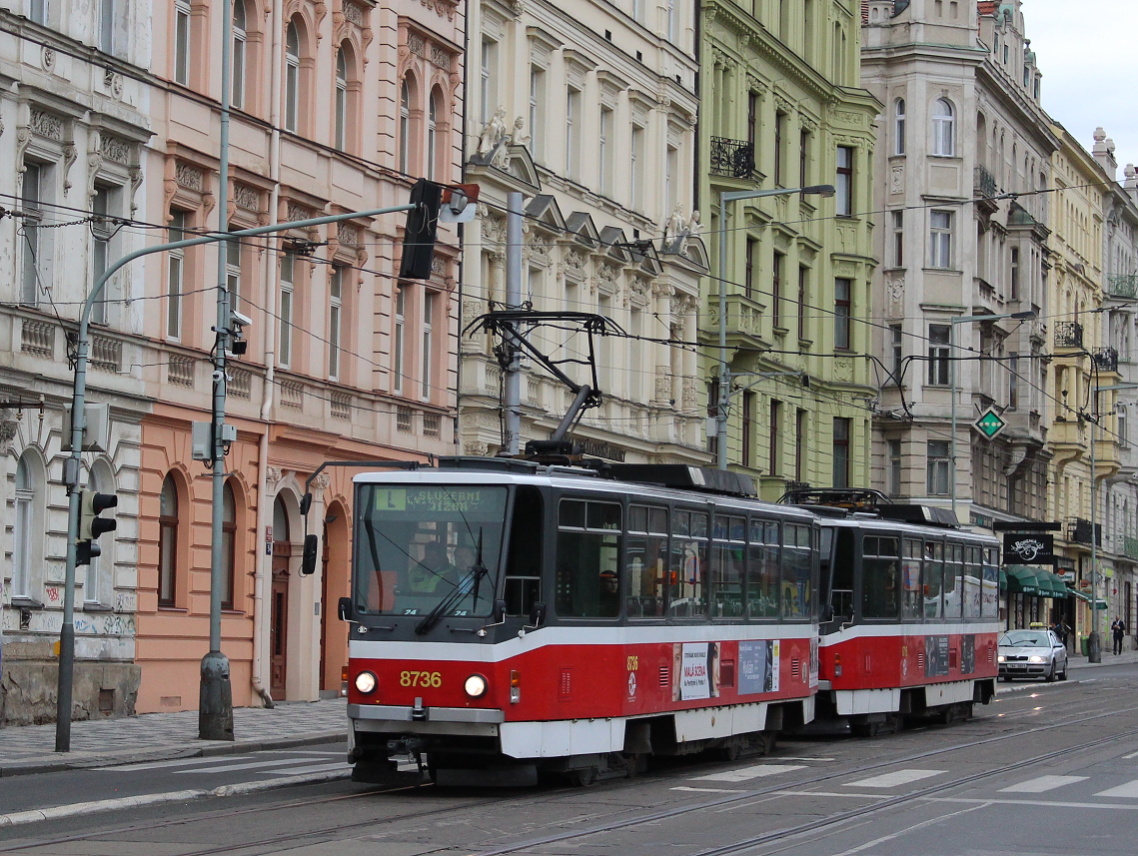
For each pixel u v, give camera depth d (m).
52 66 34.62
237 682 41.03
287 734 33.69
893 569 38.06
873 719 37.06
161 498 38.81
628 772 26.53
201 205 39.75
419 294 48.72
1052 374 111.06
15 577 34.09
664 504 27.02
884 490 88.62
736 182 66.88
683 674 27.41
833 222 78.56
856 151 80.19
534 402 52.81
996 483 96.94
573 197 55.94
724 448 49.84
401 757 28.30
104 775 25.95
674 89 62.75
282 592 43.78
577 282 56.00
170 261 39.22
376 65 46.84
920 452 88.62
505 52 52.44
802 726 32.75
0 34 33.09
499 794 23.77
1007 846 19.05
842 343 79.31
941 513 42.00
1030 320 100.31
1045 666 69.50
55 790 23.52
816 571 33.44
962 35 90.00
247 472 41.38
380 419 46.91
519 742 23.28
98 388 35.88
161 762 28.50
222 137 37.75
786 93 73.19
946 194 89.38
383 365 47.03
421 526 23.86
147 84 37.66
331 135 45.00
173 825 19.86
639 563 26.16
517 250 40.59
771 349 68.81
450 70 49.88
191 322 39.47
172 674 38.62
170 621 38.59
